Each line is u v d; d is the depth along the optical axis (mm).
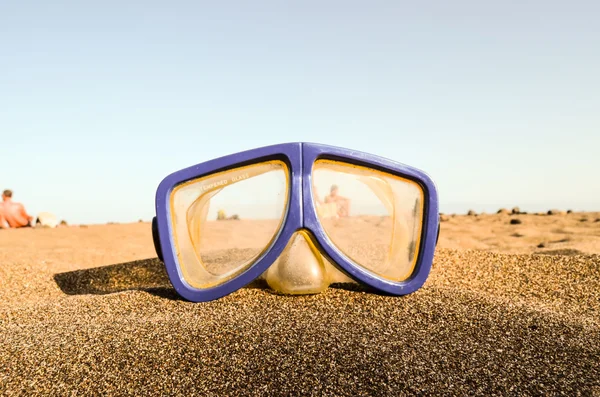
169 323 278
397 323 277
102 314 302
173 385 210
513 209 1473
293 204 310
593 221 1082
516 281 436
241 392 204
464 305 309
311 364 225
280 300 315
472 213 1444
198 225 317
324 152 312
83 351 243
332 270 330
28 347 249
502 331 268
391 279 326
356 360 229
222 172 312
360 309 299
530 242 784
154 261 567
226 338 254
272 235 315
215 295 315
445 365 225
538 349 244
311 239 317
